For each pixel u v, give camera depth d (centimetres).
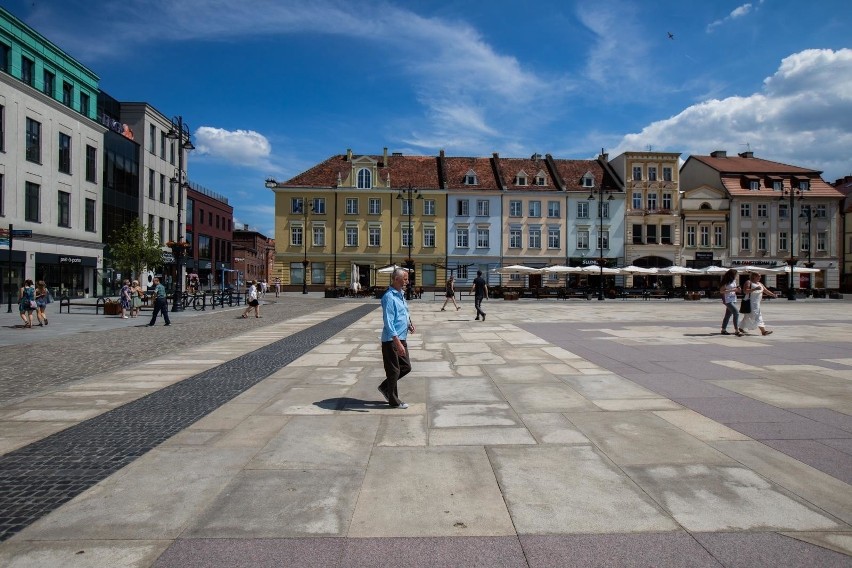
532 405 637
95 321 2020
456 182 5897
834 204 5791
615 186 5909
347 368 920
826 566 283
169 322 1867
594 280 5681
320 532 323
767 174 5856
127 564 287
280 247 5731
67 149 3606
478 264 5791
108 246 4109
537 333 1498
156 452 471
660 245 5772
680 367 901
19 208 3147
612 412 600
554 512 348
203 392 722
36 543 311
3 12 3028
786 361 960
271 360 1015
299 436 516
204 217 6241
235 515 346
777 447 473
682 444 484
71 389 744
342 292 4634
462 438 508
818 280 5791
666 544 307
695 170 6291
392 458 453
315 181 5788
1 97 2998
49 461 450
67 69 3622
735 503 359
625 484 393
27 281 1741
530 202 5809
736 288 1409
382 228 5759
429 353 1091
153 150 4938
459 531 324
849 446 475
